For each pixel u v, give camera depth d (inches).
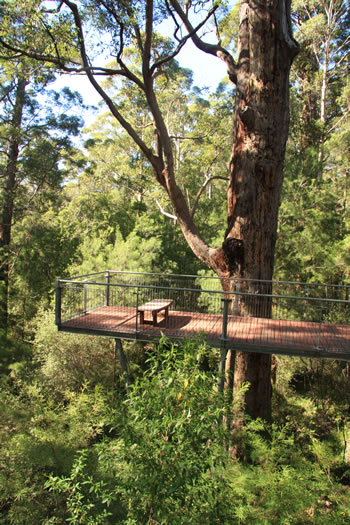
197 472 127.3
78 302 557.6
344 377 513.7
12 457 211.6
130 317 340.8
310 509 173.5
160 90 705.6
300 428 378.3
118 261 626.8
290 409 442.3
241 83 340.8
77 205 967.0
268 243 350.0
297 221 547.8
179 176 995.9
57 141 820.6
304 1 932.0
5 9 392.2
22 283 767.1
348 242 512.1
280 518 163.9
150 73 372.2
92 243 676.1
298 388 549.3
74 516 146.5
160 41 498.0
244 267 350.0
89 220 893.8
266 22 324.2
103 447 150.9
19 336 626.5
